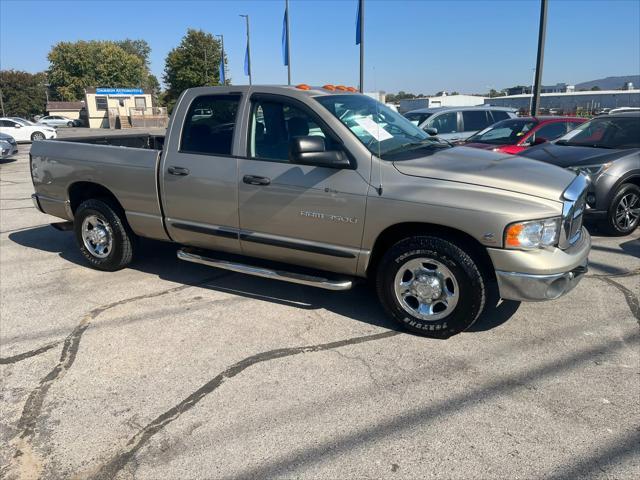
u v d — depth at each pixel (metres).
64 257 6.15
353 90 4.91
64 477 2.58
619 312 4.30
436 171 3.69
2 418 3.05
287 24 24.84
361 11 20.17
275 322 4.25
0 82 84.50
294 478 2.53
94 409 3.12
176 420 3.00
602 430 2.82
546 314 4.28
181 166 4.60
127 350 3.82
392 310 3.98
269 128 4.25
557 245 3.53
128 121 55.00
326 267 4.19
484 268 3.66
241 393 3.25
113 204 5.31
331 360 3.62
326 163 3.82
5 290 5.06
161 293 4.91
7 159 19.30
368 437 2.81
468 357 3.62
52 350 3.85
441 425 2.89
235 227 4.45
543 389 3.21
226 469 2.60
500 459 2.62
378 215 3.76
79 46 85.38
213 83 62.91
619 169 6.41
